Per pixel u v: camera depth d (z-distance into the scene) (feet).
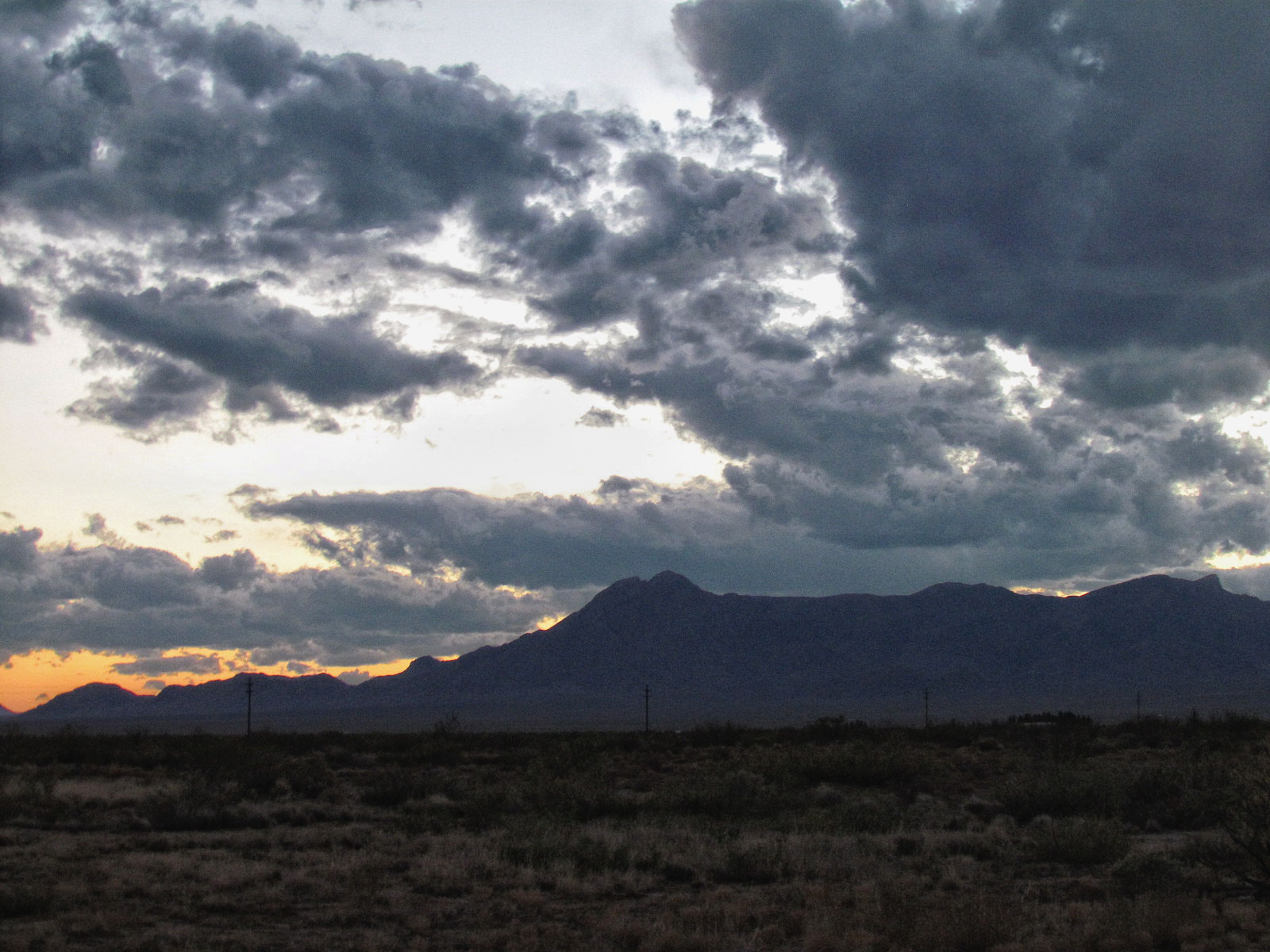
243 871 68.13
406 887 66.03
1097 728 228.02
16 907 57.16
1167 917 52.75
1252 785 62.28
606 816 103.60
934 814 100.32
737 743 215.10
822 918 54.49
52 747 191.72
